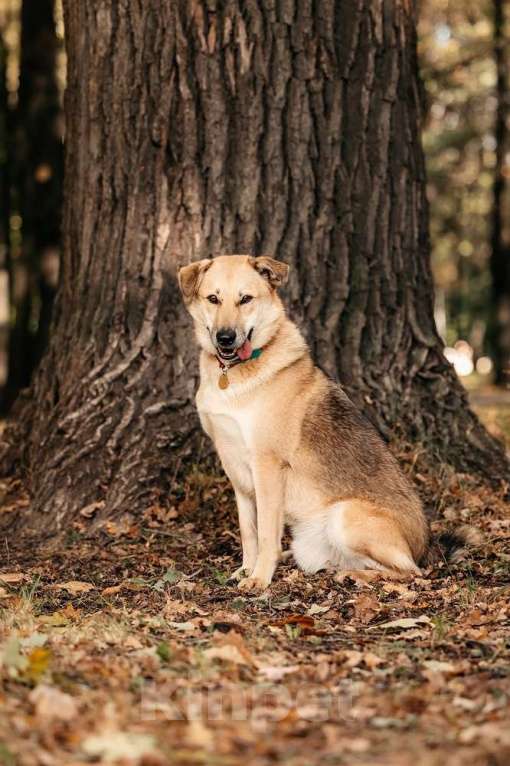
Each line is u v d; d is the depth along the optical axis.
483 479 7.67
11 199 20.66
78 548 6.64
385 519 5.99
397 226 7.94
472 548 6.36
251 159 7.55
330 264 7.73
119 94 7.66
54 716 3.40
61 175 15.53
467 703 3.68
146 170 7.62
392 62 7.86
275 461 6.00
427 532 6.27
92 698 3.62
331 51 7.63
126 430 7.30
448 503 7.23
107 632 4.57
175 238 7.57
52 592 5.67
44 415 7.99
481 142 29.22
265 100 7.54
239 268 5.98
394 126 7.90
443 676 4.00
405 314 7.93
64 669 3.96
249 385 5.95
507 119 26.00
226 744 3.24
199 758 3.08
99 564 6.32
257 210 7.58
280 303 6.19
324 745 3.28
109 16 7.65
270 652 4.41
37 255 15.47
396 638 4.66
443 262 42.78
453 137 28.67
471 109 28.62
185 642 4.54
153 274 7.59
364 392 7.62
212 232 7.56
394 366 7.80
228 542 6.71
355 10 7.69
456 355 36.75
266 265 6.05
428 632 4.71
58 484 7.21
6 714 3.33
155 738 3.26
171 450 7.26
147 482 7.12
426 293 8.16
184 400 7.39
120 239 7.73
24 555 6.60
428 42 24.47
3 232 21.28
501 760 3.06
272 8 7.50
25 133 15.54
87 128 7.90
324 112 7.66
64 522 7.07
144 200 7.63
